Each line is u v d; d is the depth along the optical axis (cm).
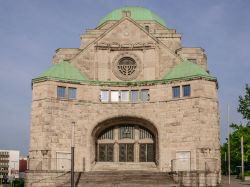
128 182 4859
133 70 6244
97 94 5931
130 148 6050
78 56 6200
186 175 4944
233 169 9569
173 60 6134
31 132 5631
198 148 5347
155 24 7381
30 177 5178
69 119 5709
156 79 6106
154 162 5919
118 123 6050
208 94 5525
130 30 6325
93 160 5862
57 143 5556
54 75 5728
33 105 5700
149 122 5809
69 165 5578
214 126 5481
